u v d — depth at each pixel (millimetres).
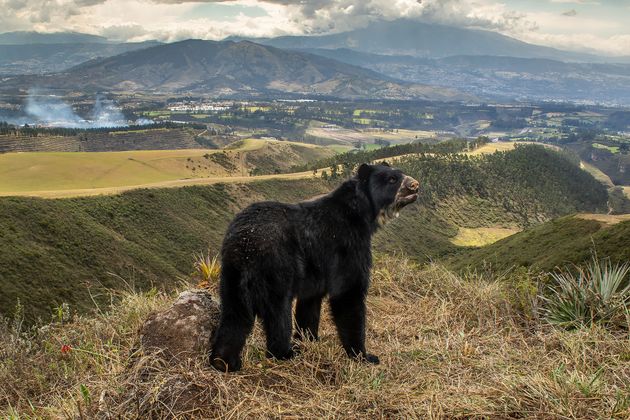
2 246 47875
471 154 154625
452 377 4184
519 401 3586
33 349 5336
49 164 126312
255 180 111938
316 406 3625
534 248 40812
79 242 57750
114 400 3635
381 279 7180
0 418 3797
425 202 119188
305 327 5000
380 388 3887
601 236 27172
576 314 5816
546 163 155625
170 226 78750
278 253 4121
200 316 4348
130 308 6020
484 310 6121
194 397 3598
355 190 4730
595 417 3434
